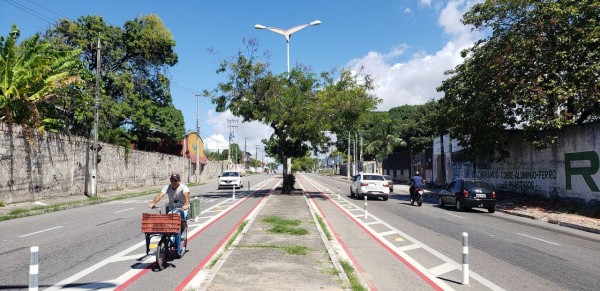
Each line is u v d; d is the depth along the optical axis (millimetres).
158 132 46719
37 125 21828
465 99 25609
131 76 40188
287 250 8961
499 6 21562
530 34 20578
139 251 9352
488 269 8070
